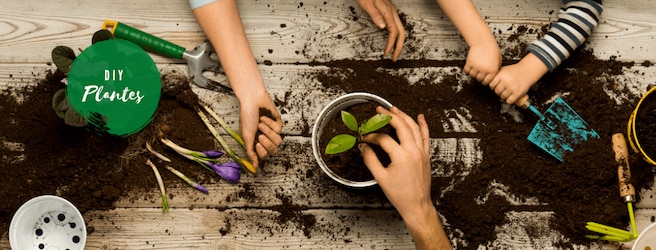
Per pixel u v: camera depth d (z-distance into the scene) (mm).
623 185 1570
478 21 1560
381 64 1621
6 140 1594
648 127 1577
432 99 1614
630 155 1584
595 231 1576
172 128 1602
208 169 1605
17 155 1594
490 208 1600
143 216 1604
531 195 1602
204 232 1607
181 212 1607
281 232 1609
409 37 1626
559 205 1600
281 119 1591
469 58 1561
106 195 1590
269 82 1621
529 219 1604
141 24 1624
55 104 1550
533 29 1626
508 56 1623
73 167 1592
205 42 1610
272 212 1609
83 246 1542
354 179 1528
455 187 1605
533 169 1595
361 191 1605
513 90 1557
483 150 1608
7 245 1589
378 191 1605
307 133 1616
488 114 1612
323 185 1609
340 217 1609
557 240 1604
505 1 1629
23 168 1587
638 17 1627
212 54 1613
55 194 1592
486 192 1605
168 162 1605
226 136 1612
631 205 1565
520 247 1604
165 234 1605
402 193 1433
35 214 1557
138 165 1599
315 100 1619
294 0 1629
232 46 1541
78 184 1591
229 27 1538
